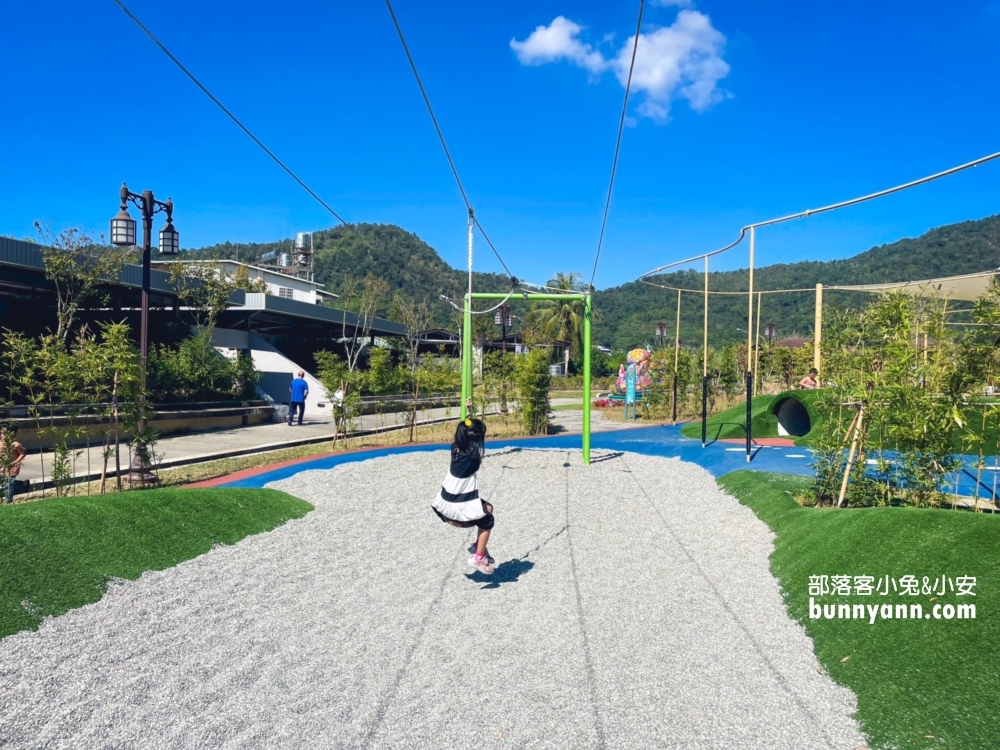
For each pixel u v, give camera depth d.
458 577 6.94
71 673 4.50
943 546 5.46
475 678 4.66
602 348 87.62
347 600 6.17
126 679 4.48
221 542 7.71
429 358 37.34
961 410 7.53
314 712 4.18
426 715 4.16
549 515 9.88
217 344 28.81
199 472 13.95
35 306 22.41
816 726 4.02
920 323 8.02
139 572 6.45
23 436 15.83
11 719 3.92
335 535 8.52
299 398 24.66
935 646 4.37
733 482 11.49
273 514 9.09
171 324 27.50
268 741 3.86
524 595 6.39
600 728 4.03
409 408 23.42
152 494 8.29
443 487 6.72
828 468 8.93
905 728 3.81
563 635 5.43
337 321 34.03
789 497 9.48
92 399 11.11
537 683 4.59
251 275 45.91
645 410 27.86
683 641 5.30
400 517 9.66
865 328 8.50
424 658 4.98
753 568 7.14
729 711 4.21
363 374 22.45
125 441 18.30
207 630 5.37
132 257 31.52
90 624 5.28
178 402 23.08
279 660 4.89
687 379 28.41
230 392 26.11
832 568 6.25
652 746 3.83
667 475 13.27
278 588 6.42
